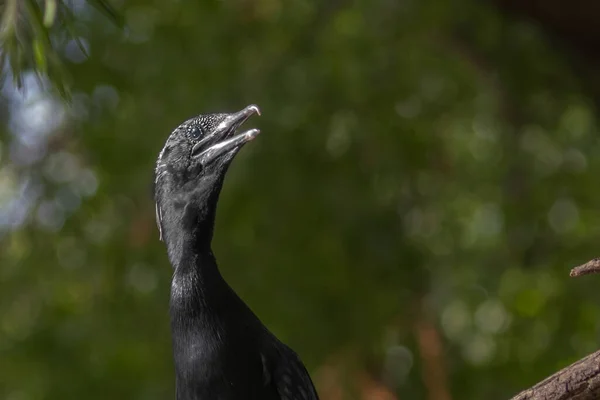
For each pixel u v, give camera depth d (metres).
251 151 13.31
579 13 12.77
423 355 13.99
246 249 13.38
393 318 13.99
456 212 15.02
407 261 13.98
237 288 13.37
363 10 14.33
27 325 14.16
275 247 13.44
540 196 14.80
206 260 6.97
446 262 14.66
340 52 13.92
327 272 13.48
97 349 13.77
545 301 14.31
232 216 13.33
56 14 7.13
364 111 14.01
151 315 13.80
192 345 6.65
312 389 7.01
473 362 14.31
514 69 14.38
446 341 14.37
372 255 13.75
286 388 6.76
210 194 7.12
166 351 13.71
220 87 13.62
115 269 13.99
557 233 14.73
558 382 5.67
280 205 13.43
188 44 13.87
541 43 14.03
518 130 14.93
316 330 13.36
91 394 13.49
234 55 13.93
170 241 7.12
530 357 14.08
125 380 13.57
